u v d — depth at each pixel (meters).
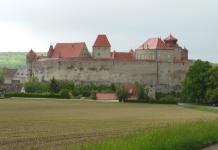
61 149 46.69
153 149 44.84
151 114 94.25
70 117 85.25
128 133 59.84
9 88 160.25
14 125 70.12
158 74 164.12
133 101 134.38
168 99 137.88
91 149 44.19
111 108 110.81
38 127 67.38
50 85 152.25
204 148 47.91
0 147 49.62
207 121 64.25
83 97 147.38
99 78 160.62
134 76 161.75
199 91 123.44
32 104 119.12
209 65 130.38
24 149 48.22
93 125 70.50
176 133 52.06
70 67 161.50
